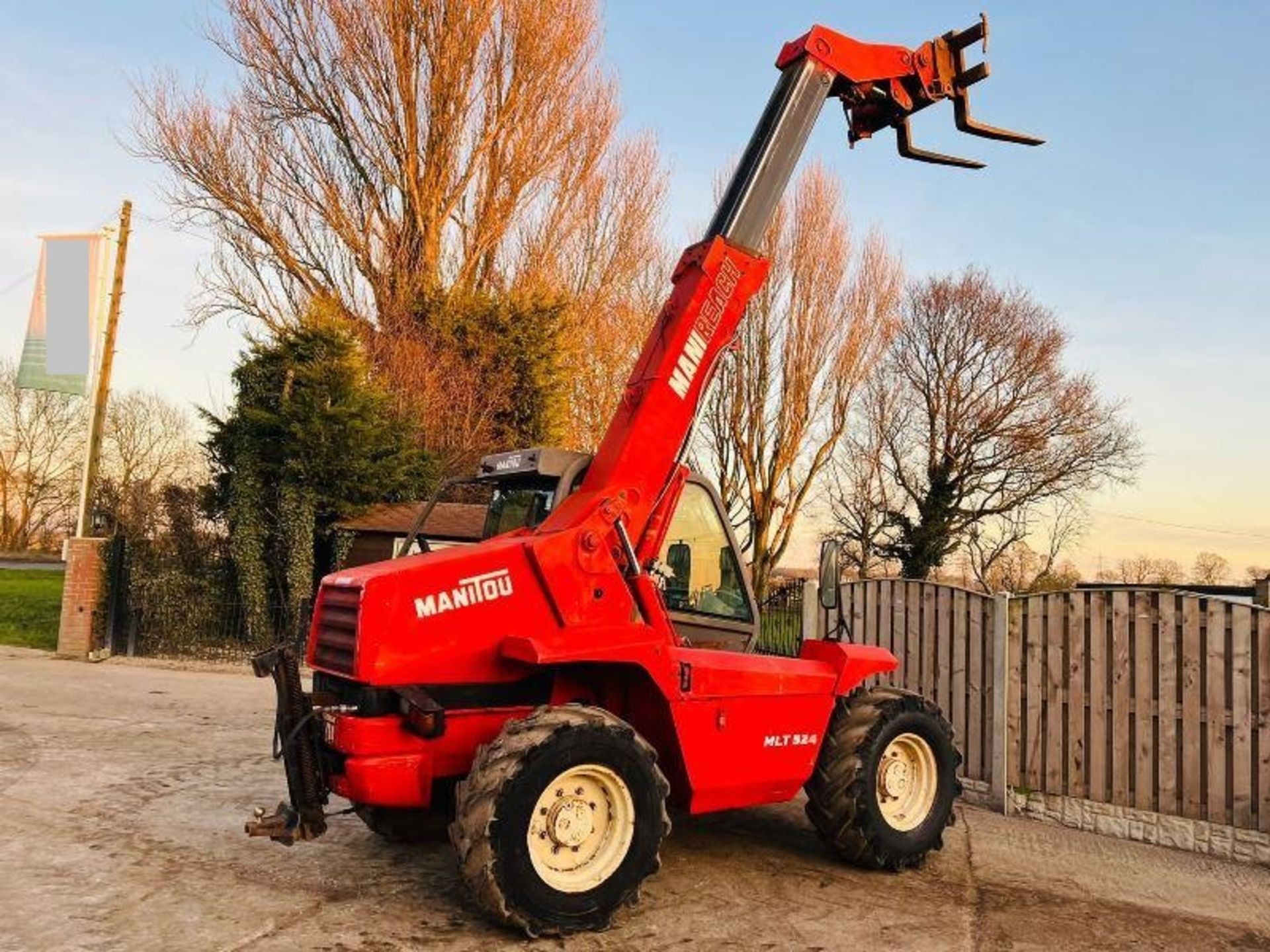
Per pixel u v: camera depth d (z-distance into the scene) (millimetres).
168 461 44312
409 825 5902
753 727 5473
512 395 24406
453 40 26000
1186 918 5352
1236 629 6773
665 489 5531
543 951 4422
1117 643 7391
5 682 12070
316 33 25500
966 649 8375
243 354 17547
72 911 4660
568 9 27531
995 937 4879
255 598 16438
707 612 5934
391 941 4453
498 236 27344
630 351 28156
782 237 30922
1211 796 6809
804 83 6012
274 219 25312
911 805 6102
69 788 7023
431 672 4844
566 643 4934
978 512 38188
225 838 5988
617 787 4691
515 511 5996
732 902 5215
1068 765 7582
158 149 24719
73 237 17984
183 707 10922
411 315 24625
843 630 6312
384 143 26219
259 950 4285
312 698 5273
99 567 15344
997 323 37781
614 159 28922
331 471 16625
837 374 31312
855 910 5184
